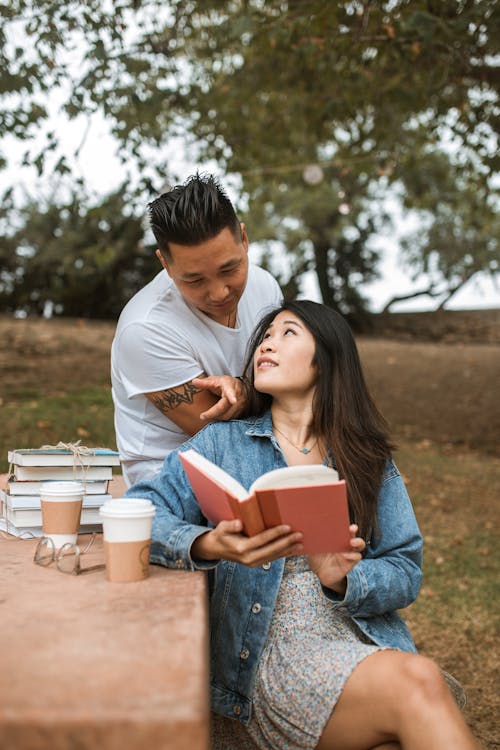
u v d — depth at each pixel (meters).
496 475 8.84
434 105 8.21
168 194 2.46
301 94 8.17
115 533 1.82
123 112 6.46
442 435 11.07
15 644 1.37
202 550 1.95
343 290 23.28
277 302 3.16
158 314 2.74
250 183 8.35
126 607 1.61
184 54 7.56
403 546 2.31
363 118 8.84
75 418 8.80
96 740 1.08
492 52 7.01
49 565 1.98
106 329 17.66
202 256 2.43
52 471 2.40
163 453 2.88
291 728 1.97
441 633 4.70
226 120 8.28
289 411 2.44
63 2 5.76
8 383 11.18
